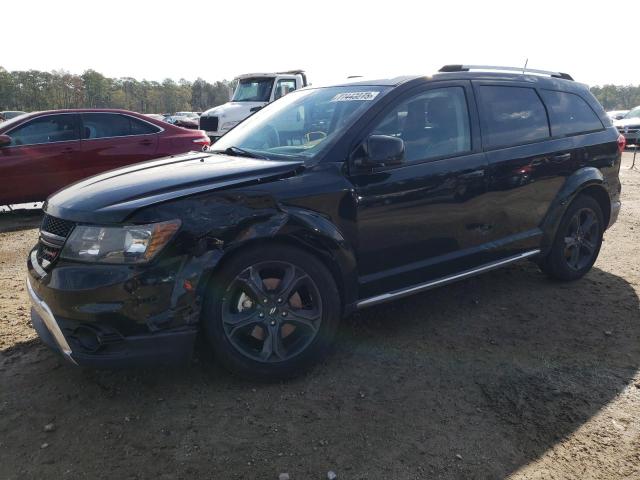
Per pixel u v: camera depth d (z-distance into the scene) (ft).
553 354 11.01
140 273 8.25
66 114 25.07
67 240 8.61
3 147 23.61
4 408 8.93
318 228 9.56
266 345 9.53
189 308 8.59
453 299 13.97
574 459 7.87
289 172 9.77
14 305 13.48
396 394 9.48
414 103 11.43
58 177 24.67
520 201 13.12
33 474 7.41
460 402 9.25
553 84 14.60
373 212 10.46
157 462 7.66
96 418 8.68
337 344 11.37
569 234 14.96
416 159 11.21
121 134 26.17
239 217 8.93
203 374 9.99
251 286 9.18
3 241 20.45
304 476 7.41
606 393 9.58
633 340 11.66
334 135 10.48
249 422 8.59
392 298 11.04
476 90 12.57
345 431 8.41
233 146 12.26
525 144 13.21
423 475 7.49
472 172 11.91
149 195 8.77
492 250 12.67
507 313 13.07
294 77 48.70
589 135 14.94
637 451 8.05
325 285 9.83
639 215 24.38
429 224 11.35
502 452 7.99
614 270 16.39
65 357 8.63
